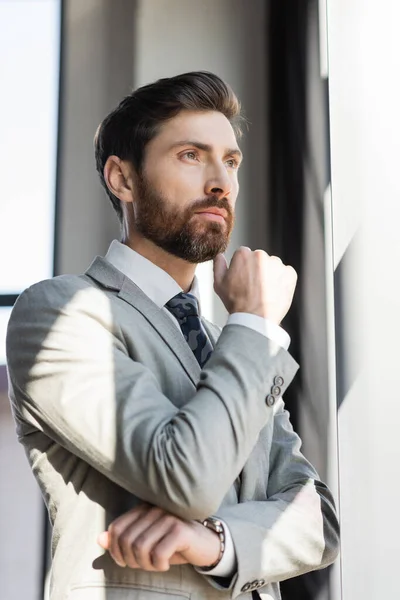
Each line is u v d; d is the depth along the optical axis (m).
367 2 2.75
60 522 1.55
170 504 1.39
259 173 3.03
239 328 1.54
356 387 2.55
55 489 1.57
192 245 1.72
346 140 2.70
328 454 2.66
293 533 1.58
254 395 1.45
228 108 1.83
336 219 2.68
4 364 3.30
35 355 1.56
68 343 1.54
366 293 2.59
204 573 1.46
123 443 1.42
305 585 2.61
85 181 3.34
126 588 1.44
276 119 3.07
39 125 3.40
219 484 1.39
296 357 2.77
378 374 2.54
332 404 2.70
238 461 1.42
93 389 1.49
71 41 3.43
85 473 1.54
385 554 2.45
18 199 3.37
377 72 2.70
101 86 3.39
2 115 3.41
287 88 3.05
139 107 1.82
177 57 3.33
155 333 1.64
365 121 2.68
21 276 3.33
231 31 3.27
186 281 1.81
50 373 1.53
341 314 2.62
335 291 2.64
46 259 3.33
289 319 2.81
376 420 2.51
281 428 1.82
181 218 1.73
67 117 3.39
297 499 1.65
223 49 3.27
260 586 1.55
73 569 1.49
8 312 3.31
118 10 3.42
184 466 1.37
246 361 1.48
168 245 1.74
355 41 2.74
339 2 2.78
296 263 2.88
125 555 1.40
